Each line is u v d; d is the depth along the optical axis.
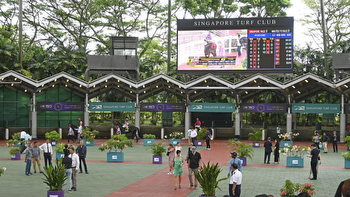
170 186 17.38
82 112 43.53
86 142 36.03
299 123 43.19
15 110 42.38
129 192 16.00
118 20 57.19
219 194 15.91
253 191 16.28
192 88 38.62
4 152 30.41
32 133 40.84
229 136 42.97
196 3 55.56
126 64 41.97
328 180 18.94
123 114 44.81
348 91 38.38
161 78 38.75
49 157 21.30
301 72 48.00
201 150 31.98
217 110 40.12
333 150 32.69
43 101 41.78
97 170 21.83
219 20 41.16
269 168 23.06
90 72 42.31
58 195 13.14
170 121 43.66
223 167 22.84
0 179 18.92
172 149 20.62
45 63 49.31
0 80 39.03
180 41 41.69
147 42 54.53
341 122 38.72
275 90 42.53
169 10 48.62
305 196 10.41
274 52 40.34
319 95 47.12
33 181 18.41
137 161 25.73
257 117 43.31
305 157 28.09
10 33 52.78
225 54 41.06
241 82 37.69
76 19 57.81
